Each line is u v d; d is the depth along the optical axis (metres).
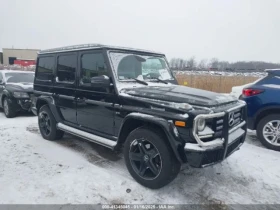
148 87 3.48
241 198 2.87
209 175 3.43
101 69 3.50
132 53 3.78
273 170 3.61
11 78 8.03
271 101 4.43
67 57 4.16
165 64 4.47
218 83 14.91
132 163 3.16
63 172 3.41
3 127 5.91
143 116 2.86
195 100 2.78
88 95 3.73
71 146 4.54
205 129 2.63
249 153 4.28
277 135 4.43
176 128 2.66
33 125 6.19
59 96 4.40
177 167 2.81
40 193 2.85
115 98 3.29
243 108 3.43
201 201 2.78
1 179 3.16
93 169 3.53
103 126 3.59
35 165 3.62
